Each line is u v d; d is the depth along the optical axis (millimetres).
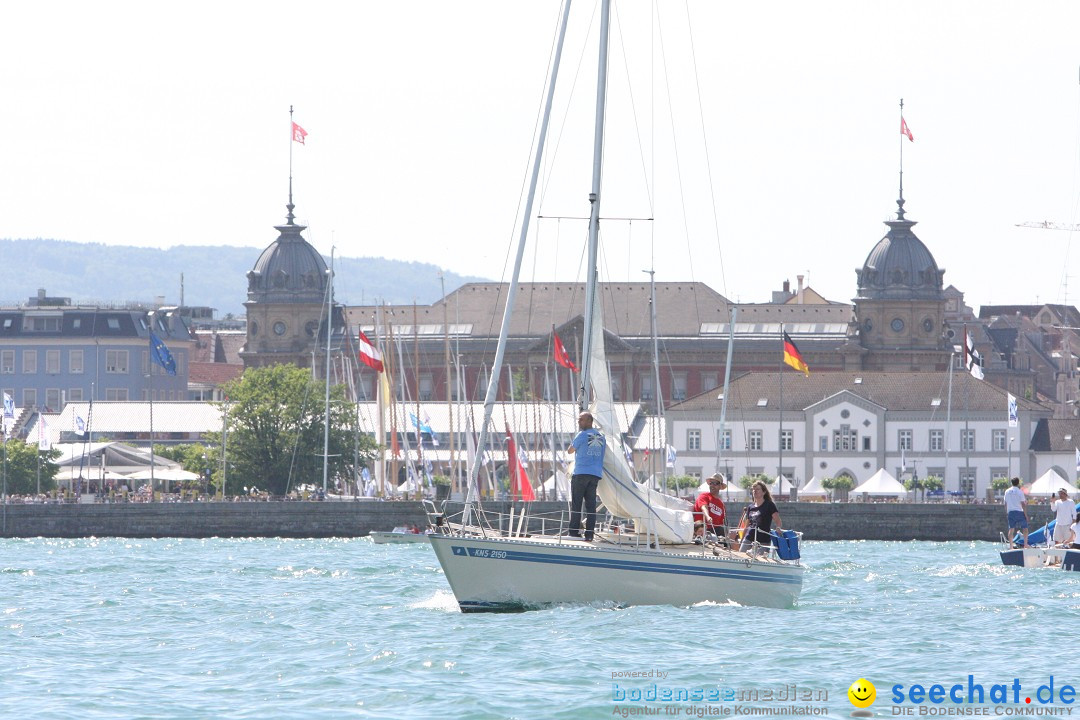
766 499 137625
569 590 126938
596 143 134875
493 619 124750
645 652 111125
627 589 128250
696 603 130625
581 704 92938
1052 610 145875
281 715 90625
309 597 167375
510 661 107375
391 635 122625
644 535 129875
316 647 118375
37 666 110375
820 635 120250
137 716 90438
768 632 120625
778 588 135500
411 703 93750
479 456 143250
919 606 150500
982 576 194250
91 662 112250
